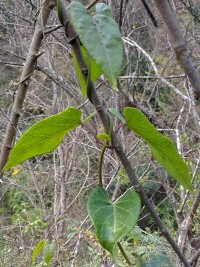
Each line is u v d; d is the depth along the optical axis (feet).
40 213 19.44
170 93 18.54
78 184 20.90
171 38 2.73
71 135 19.15
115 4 14.88
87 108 15.34
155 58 19.36
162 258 3.19
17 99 7.20
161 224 3.08
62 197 19.36
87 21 2.55
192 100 11.54
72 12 2.56
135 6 18.20
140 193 2.88
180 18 16.35
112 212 2.72
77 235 17.34
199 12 16.21
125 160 2.88
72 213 19.81
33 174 21.18
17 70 23.76
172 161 3.06
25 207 21.11
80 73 3.03
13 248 19.35
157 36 19.44
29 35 18.69
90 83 2.74
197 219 11.57
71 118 2.89
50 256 8.53
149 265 3.16
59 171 21.74
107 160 16.84
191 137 14.29
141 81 19.17
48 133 2.94
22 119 20.42
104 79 13.39
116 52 2.45
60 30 16.19
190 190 3.17
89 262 16.87
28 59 7.16
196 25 17.10
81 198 20.21
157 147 3.01
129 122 2.91
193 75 2.73
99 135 2.81
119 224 2.65
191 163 12.23
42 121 2.86
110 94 15.44
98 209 2.73
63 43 15.62
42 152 3.10
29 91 22.52
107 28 2.52
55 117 2.85
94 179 19.75
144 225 17.78
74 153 19.94
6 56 22.53
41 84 21.17
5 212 24.56
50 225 19.22
